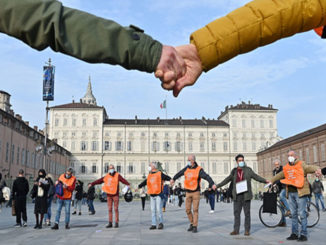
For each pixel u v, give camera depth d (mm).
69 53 1214
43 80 35062
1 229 11703
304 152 67312
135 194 79750
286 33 1356
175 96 1336
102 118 90750
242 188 9625
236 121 93375
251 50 1377
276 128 93375
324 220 13961
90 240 8711
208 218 16188
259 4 1349
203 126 92438
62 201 11773
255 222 13562
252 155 92188
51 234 10141
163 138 91312
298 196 8578
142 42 1254
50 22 1189
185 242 8281
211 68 1355
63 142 89688
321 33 1505
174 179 11156
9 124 49812
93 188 20344
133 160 90125
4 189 12688
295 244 7938
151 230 11047
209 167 90938
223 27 1316
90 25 1224
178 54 1299
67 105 92188
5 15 1194
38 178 12008
